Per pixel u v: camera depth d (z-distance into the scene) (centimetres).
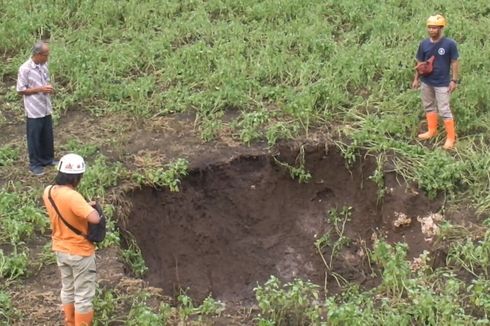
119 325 761
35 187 985
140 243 980
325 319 779
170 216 1027
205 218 1051
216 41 1318
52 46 1311
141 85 1208
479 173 984
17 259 838
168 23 1392
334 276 1029
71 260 700
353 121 1115
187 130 1119
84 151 1058
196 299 1002
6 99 1214
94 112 1171
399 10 1423
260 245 1070
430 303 754
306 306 773
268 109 1148
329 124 1111
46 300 800
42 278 836
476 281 789
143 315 734
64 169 689
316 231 1080
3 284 821
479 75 1186
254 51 1302
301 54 1280
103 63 1269
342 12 1427
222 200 1062
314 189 1092
